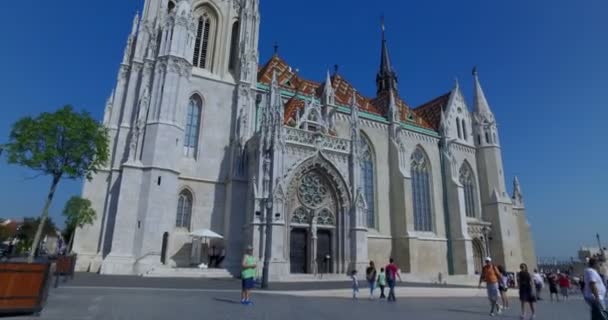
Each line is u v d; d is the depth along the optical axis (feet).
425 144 200.85
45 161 101.50
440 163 203.21
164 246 120.88
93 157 111.34
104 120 139.13
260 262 112.68
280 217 118.32
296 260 130.82
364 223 138.21
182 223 130.11
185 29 139.95
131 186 118.52
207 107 144.66
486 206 214.07
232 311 46.65
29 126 101.60
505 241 203.62
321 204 137.49
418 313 53.88
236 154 137.59
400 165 177.27
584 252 267.59
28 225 270.67
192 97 144.25
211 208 134.72
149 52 137.08
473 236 200.03
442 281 159.33
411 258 161.68
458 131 222.28
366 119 180.75
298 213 132.67
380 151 180.75
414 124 207.21
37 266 40.01
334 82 200.75
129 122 132.05
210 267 126.00
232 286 83.56
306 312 48.93
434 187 195.21
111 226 120.78
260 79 169.48
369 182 174.81
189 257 126.31
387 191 176.45
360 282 113.70
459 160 215.51
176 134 129.08
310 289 86.69
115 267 109.19
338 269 134.21
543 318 57.00
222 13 161.99
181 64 135.23
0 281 37.99
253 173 128.88
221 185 138.62
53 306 45.75
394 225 171.63
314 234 132.57
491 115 229.04
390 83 243.40
